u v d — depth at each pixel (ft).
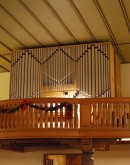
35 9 33.40
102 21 35.19
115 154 37.17
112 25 35.86
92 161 30.73
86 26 36.37
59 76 39.81
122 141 34.91
